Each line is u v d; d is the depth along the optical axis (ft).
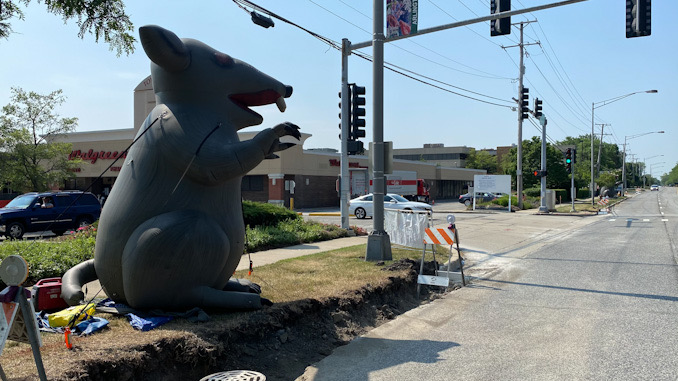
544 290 30.89
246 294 19.67
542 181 113.91
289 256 38.32
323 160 134.92
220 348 16.75
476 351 19.60
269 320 19.61
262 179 126.93
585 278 34.42
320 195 134.62
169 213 17.58
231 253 19.22
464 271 37.83
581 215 106.63
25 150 87.71
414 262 33.55
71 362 13.76
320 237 50.96
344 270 31.12
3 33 24.29
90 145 130.82
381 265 33.37
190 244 17.38
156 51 16.89
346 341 21.22
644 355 18.80
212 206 18.45
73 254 31.42
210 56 18.65
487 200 144.46
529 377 16.76
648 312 25.17
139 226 17.61
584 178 253.44
